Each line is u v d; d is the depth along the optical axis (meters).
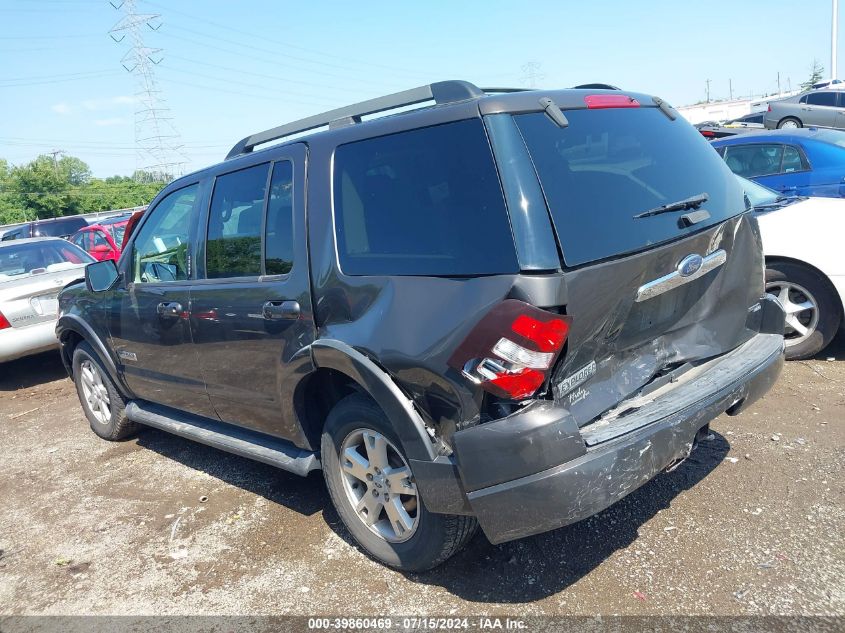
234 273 3.74
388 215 2.93
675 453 2.70
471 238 2.60
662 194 2.93
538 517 2.47
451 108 2.79
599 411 2.73
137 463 5.00
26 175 55.09
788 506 3.37
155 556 3.64
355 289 3.00
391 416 2.83
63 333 5.53
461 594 3.00
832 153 7.36
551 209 2.53
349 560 3.38
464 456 2.54
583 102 2.94
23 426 6.28
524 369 2.40
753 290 3.39
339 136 3.24
